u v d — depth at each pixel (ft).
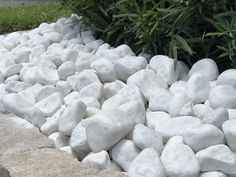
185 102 7.49
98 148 7.02
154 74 8.60
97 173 6.57
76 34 12.42
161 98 7.91
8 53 12.11
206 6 8.82
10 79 10.46
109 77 9.07
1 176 6.98
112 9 10.78
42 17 18.06
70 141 7.48
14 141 7.61
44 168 6.72
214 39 9.00
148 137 6.82
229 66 9.02
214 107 7.43
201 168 6.46
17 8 21.63
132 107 7.52
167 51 9.60
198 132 6.60
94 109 8.04
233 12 8.50
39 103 8.80
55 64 10.52
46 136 7.95
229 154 6.42
